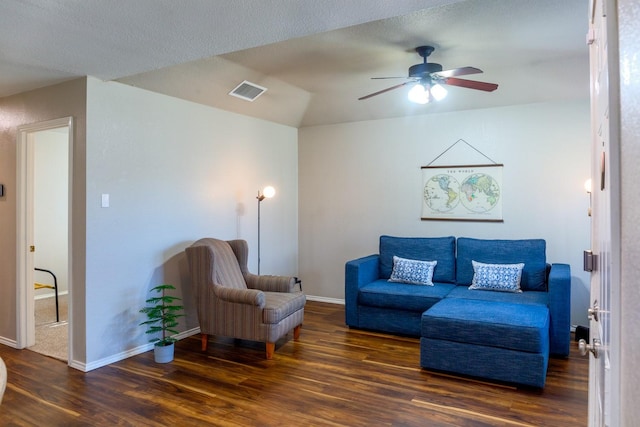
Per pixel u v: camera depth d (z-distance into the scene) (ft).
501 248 14.52
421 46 11.02
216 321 12.50
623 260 2.02
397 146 17.25
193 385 10.22
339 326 15.11
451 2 6.93
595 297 4.76
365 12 7.30
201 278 12.62
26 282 12.78
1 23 7.80
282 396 9.64
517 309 11.34
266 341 11.93
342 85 14.82
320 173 18.88
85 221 11.07
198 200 14.30
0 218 13.10
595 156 4.65
